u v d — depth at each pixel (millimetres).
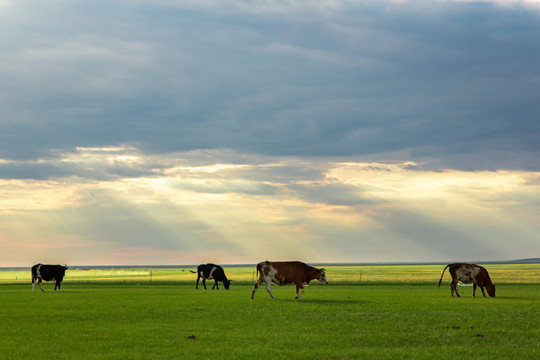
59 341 17422
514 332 19125
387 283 69438
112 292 45688
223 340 17609
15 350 15891
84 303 31172
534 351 15750
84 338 17984
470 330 19578
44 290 51125
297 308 27422
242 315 24359
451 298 35688
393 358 14859
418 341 17625
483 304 29891
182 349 15961
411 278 94938
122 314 24766
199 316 24031
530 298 36344
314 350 15875
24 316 24031
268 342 17234
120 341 17344
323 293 42844
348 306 28500
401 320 22516
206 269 56125
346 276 108250
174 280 92312
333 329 20000
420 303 30516
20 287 62812
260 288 59531
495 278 88562
